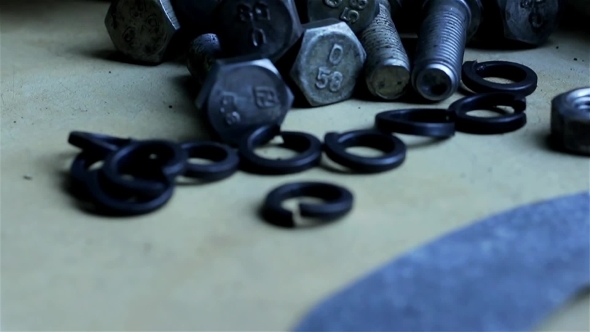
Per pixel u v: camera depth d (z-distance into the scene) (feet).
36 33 1.03
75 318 0.67
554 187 0.76
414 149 0.80
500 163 0.79
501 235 0.72
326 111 0.86
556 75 0.92
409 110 0.84
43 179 0.77
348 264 0.70
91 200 0.75
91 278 0.69
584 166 0.78
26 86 0.91
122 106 0.87
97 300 0.68
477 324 0.66
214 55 0.87
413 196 0.75
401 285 0.68
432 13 0.92
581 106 0.82
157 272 0.69
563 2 0.97
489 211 0.74
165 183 0.75
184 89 0.90
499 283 0.69
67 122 0.85
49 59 0.96
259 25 0.83
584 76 0.92
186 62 0.92
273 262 0.70
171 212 0.74
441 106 0.87
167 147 0.77
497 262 0.70
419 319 0.67
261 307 0.67
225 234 0.72
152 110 0.87
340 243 0.71
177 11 0.93
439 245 0.71
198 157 0.79
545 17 0.97
